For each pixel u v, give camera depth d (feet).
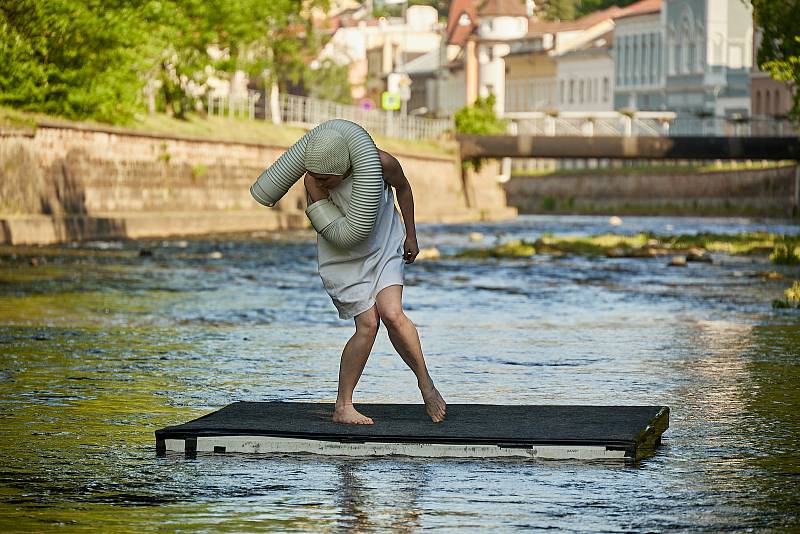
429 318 106.93
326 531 37.76
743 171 534.78
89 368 73.31
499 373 72.54
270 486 43.32
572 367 75.25
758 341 89.25
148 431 53.57
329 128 49.70
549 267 180.24
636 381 69.15
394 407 55.06
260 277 153.79
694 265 183.73
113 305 114.01
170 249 211.00
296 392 64.80
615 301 124.16
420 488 43.01
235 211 329.31
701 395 64.03
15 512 39.88
